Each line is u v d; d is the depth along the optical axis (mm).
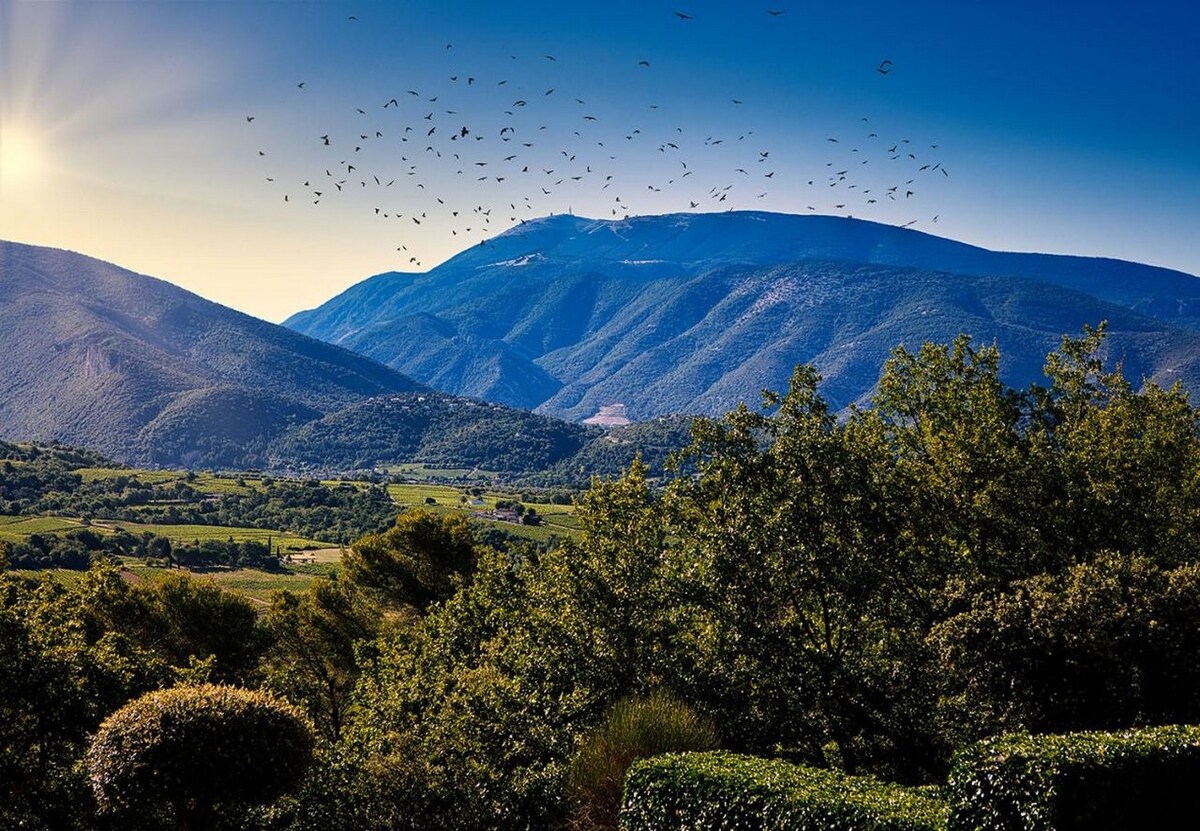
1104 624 17812
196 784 17219
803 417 25625
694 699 22453
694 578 24672
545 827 18125
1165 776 12695
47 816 23453
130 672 26562
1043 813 12320
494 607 30828
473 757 19984
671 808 15516
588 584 26141
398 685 23953
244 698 18297
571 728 20672
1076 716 17875
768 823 14320
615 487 29797
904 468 26250
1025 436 28547
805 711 23422
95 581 36031
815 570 23609
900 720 22953
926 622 23516
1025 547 24406
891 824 13305
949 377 29672
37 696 23422
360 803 19672
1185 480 31453
